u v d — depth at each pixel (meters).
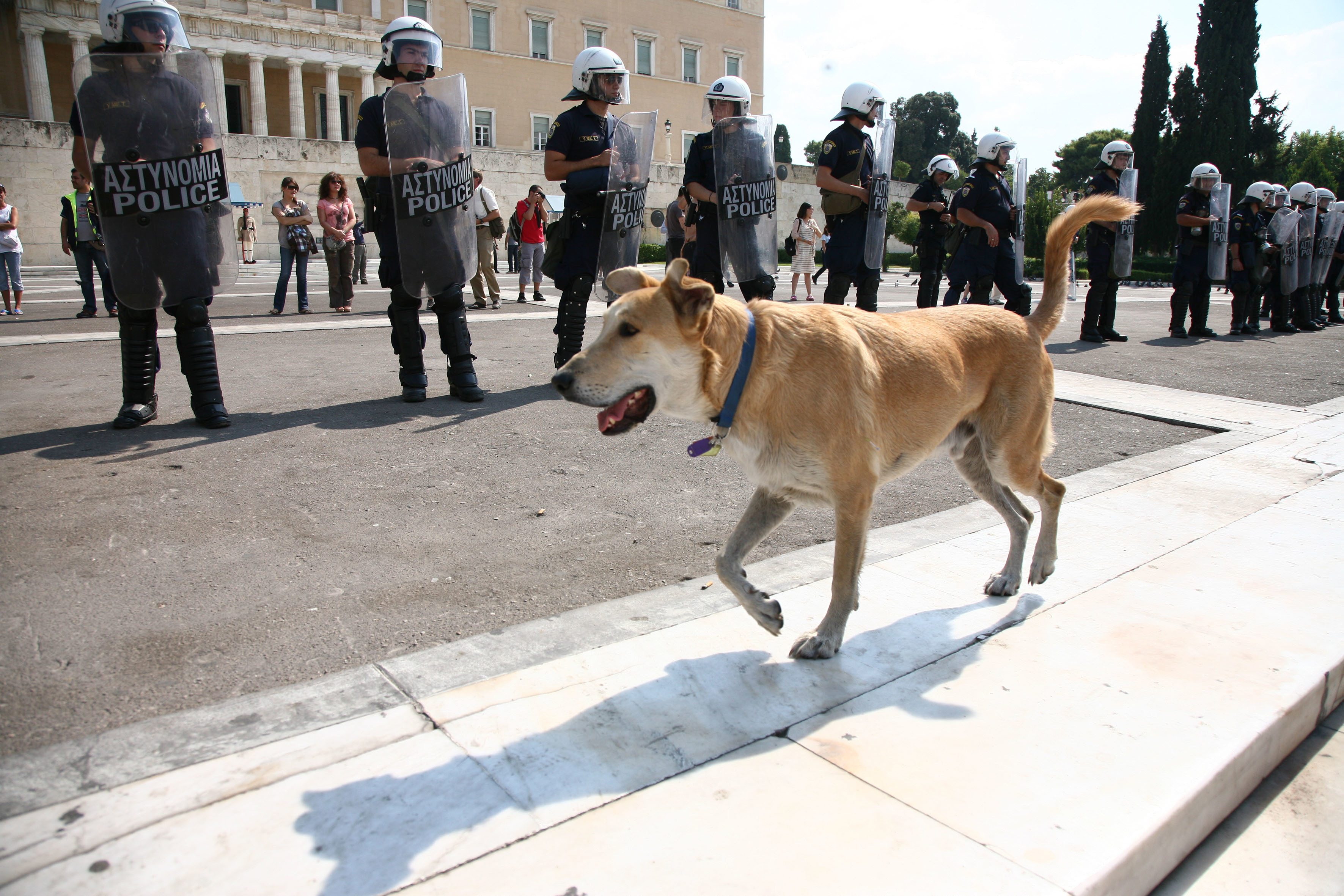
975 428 3.28
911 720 2.30
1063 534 3.82
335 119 40.09
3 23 35.97
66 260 28.55
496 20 43.88
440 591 3.13
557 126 6.27
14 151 27.14
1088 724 2.29
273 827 1.82
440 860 1.74
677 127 50.88
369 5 41.75
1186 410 6.42
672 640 2.76
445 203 5.65
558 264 6.52
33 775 1.98
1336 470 4.83
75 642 2.65
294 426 5.30
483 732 2.20
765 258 6.83
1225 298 19.75
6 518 3.66
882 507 4.32
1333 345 10.56
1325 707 2.63
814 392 2.61
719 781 2.02
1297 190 12.51
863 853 1.77
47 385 6.30
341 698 2.35
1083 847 1.81
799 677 2.53
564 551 3.56
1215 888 1.99
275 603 2.98
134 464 4.45
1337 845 2.14
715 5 51.16
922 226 9.80
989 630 2.87
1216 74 34.81
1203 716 2.34
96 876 1.67
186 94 4.82
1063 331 11.80
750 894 1.66
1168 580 3.30
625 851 1.77
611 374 2.55
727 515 4.07
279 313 11.41
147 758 2.05
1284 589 3.21
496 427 5.46
